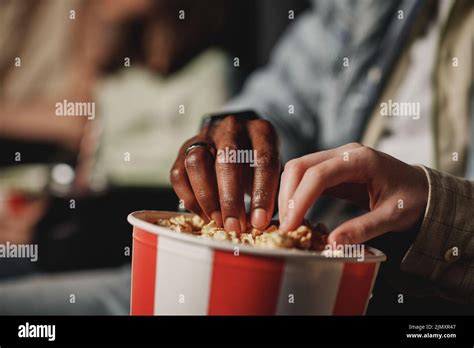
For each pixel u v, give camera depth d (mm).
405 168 508
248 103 1330
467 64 938
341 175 447
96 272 1191
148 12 1993
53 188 1429
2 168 1833
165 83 2012
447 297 553
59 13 2131
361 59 1110
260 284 364
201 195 447
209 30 1991
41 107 2105
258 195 436
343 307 385
